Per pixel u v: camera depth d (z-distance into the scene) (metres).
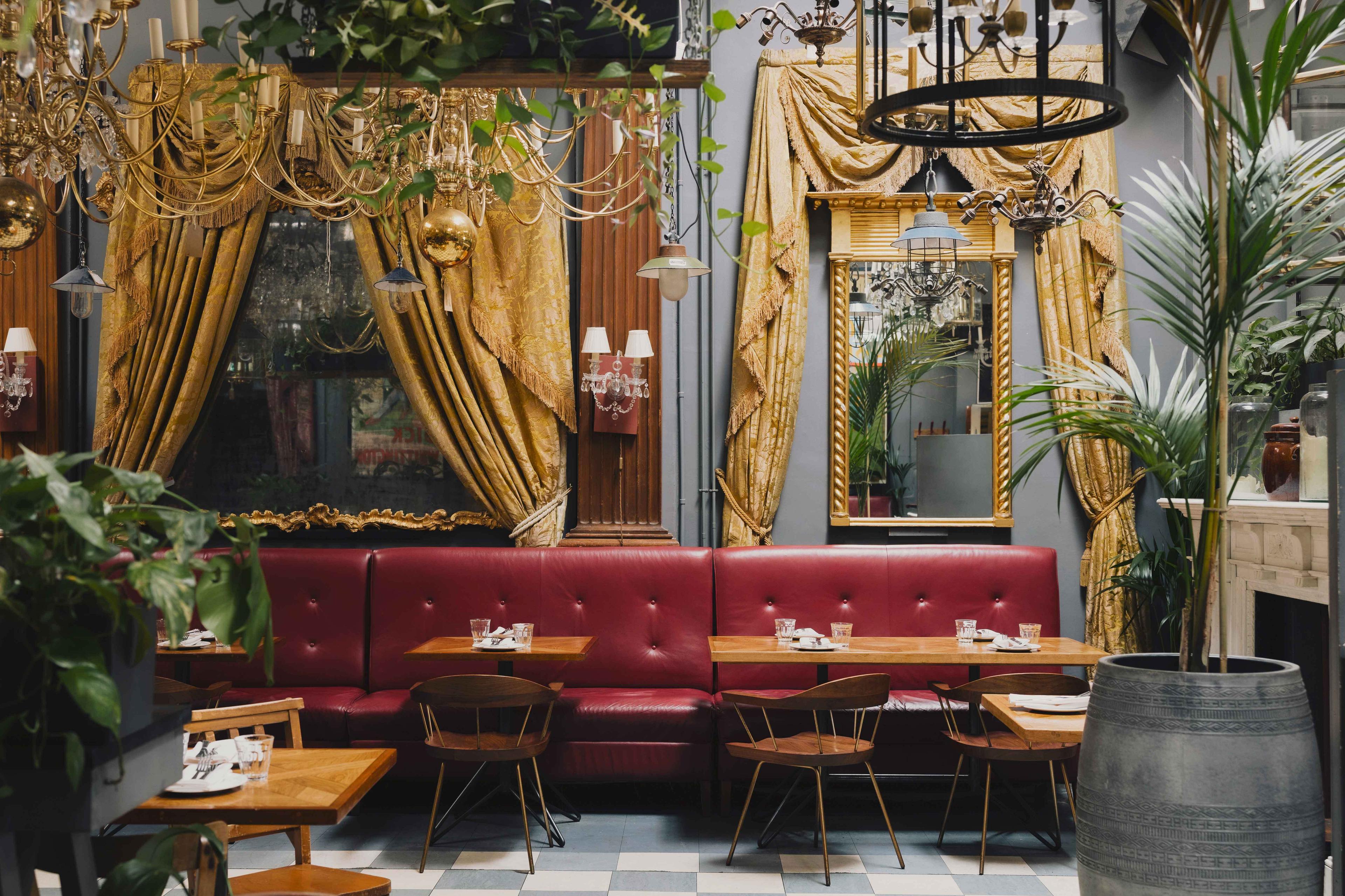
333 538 5.98
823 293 5.86
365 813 4.93
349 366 5.96
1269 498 4.24
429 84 1.67
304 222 5.95
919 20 2.47
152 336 5.79
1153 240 5.72
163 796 2.37
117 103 4.34
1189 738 1.84
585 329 5.81
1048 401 4.24
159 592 1.20
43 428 5.91
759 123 5.73
